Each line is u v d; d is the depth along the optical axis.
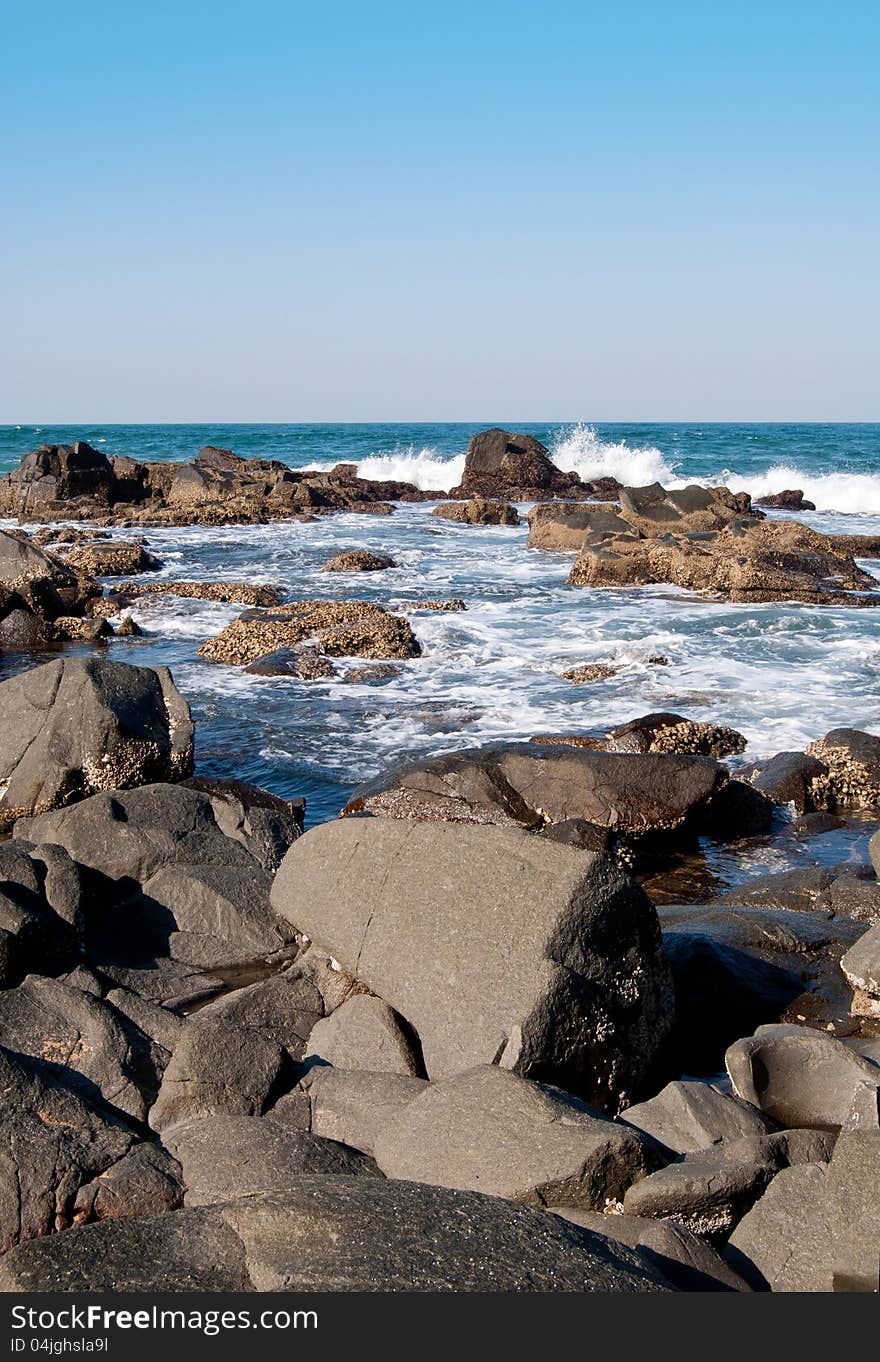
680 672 17.14
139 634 21.45
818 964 7.44
